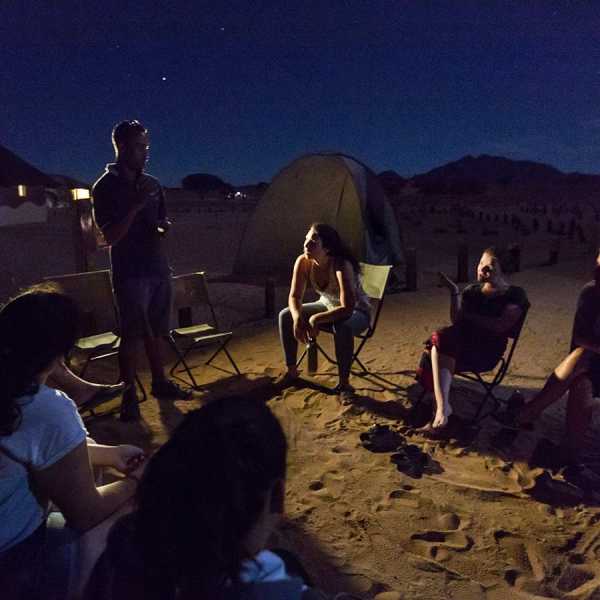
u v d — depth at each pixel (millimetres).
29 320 1639
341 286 4793
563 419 4621
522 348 6582
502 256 12672
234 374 5602
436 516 3250
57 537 1773
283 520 3174
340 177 10328
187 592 1026
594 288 3797
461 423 4363
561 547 3002
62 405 1684
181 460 1033
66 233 22141
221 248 17938
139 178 4293
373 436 4062
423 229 30734
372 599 2596
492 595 2656
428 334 7207
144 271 4410
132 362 4441
